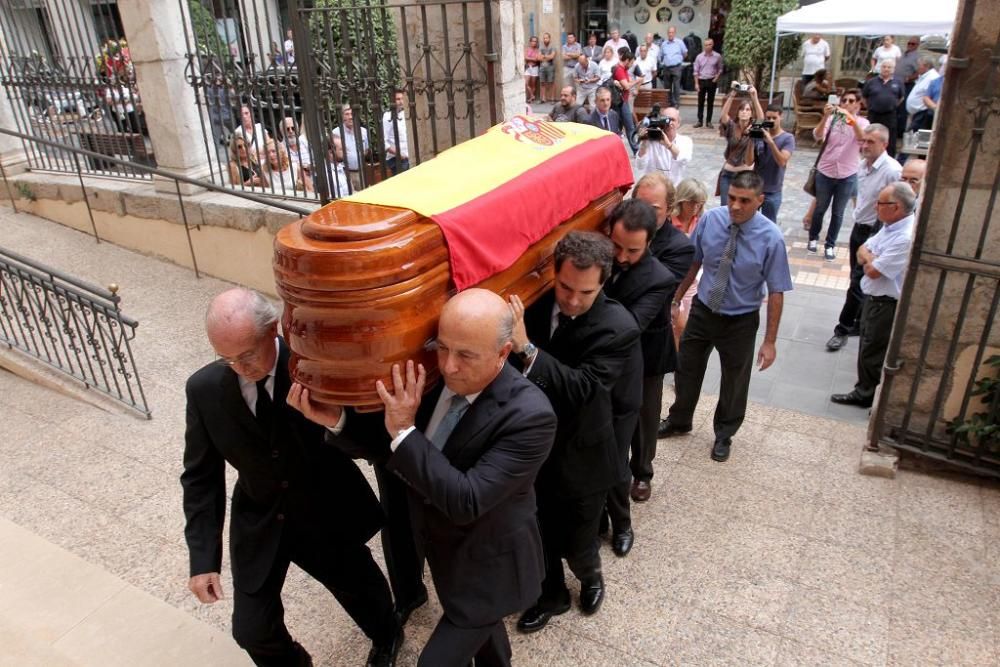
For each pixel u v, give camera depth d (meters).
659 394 3.46
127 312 6.03
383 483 2.79
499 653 2.44
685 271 3.42
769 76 13.75
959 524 3.49
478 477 2.00
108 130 7.14
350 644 2.95
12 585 3.24
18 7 7.25
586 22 18.80
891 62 10.18
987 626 2.93
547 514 2.82
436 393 2.24
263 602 2.37
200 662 2.85
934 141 3.30
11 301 5.21
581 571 2.92
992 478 3.78
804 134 13.09
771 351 3.87
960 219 3.41
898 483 3.81
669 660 2.83
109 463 4.14
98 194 7.04
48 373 5.07
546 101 18.11
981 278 3.52
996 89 3.15
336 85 4.78
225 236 6.42
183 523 3.66
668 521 3.59
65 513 3.74
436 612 3.07
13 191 7.75
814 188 7.55
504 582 2.19
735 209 3.64
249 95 5.94
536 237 2.50
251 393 2.24
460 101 5.05
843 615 3.01
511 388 2.08
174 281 6.61
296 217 5.91
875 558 3.30
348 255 1.76
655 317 3.15
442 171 2.44
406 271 1.84
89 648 2.91
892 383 3.77
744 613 3.04
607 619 3.03
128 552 3.47
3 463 4.17
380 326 1.82
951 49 3.15
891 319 4.43
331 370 1.88
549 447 2.09
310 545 2.45
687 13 17.78
